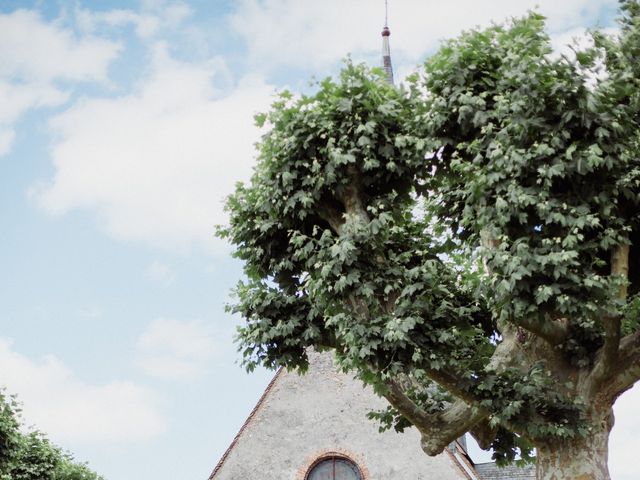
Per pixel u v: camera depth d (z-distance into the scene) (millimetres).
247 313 16297
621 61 13680
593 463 13555
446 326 14938
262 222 15812
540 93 13094
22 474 33156
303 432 29453
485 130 13680
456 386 14289
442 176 15234
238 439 29734
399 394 15219
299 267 16281
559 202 13023
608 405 13969
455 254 17297
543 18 14555
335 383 29969
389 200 15438
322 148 15211
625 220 13922
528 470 32250
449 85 14828
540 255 12812
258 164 15961
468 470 27875
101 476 36625
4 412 26578
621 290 13656
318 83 15617
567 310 12992
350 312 14836
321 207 15766
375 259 15070
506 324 15258
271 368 16000
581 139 13195
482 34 14859
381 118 15320
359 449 28844
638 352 13695
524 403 13695
